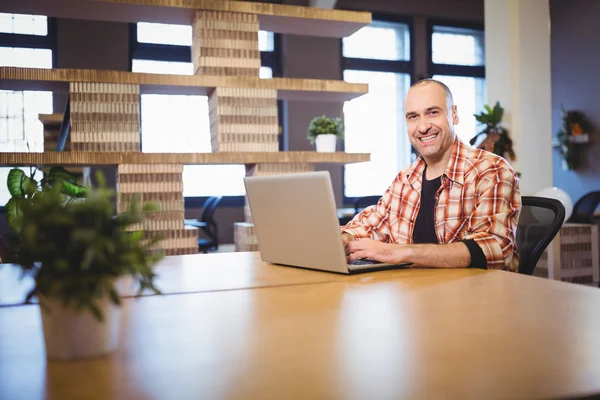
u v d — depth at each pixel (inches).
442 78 351.9
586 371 28.4
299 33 143.6
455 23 350.6
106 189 30.1
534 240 76.6
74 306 30.5
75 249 28.7
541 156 208.5
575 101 351.9
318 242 61.2
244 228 126.4
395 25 344.5
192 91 129.3
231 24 125.0
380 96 343.3
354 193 337.7
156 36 305.9
